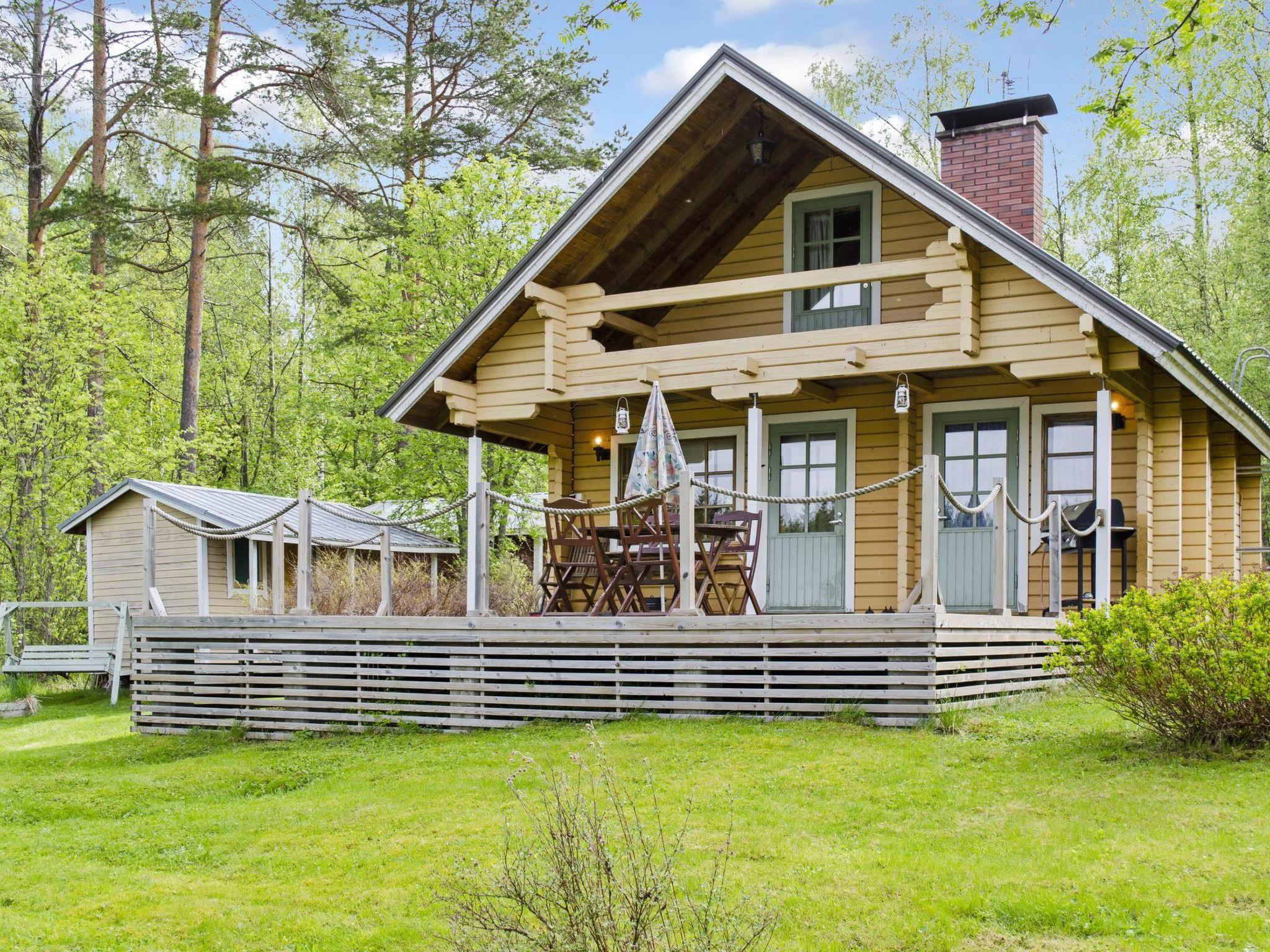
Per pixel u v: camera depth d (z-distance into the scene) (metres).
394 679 11.98
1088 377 12.84
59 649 19.89
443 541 24.48
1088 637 8.68
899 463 13.70
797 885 6.25
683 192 13.68
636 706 10.68
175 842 8.28
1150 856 6.21
